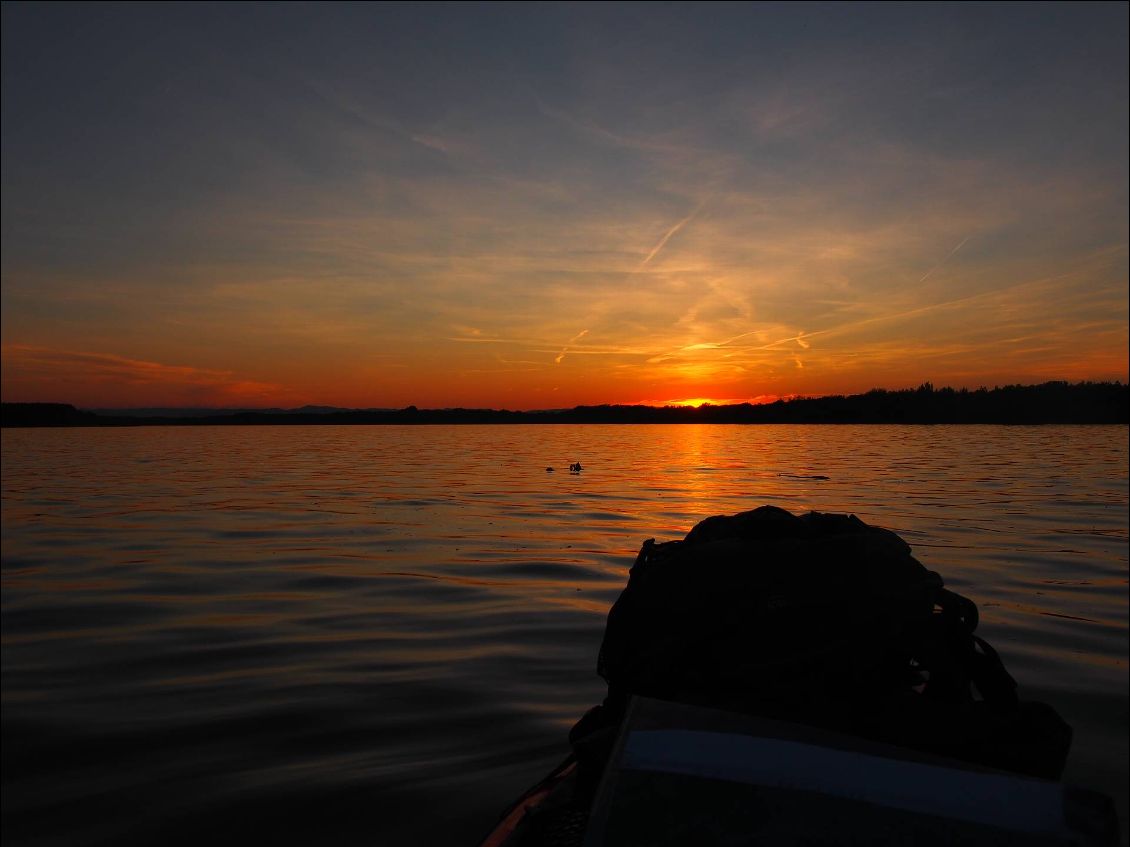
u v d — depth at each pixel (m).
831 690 1.99
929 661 2.05
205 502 18.88
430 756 4.72
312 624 7.73
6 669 6.41
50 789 4.34
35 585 9.67
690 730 1.64
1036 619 7.82
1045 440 49.88
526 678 6.11
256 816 4.03
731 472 26.58
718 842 1.36
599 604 8.44
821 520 2.50
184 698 5.71
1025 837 1.35
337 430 90.00
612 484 22.55
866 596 2.10
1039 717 2.03
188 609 8.38
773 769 1.51
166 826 3.94
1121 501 17.97
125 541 13.05
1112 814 1.42
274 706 5.54
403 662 6.51
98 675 6.25
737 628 2.12
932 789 1.48
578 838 1.97
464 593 9.01
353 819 3.99
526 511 16.53
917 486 21.53
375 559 11.16
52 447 50.31
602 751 2.06
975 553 11.47
